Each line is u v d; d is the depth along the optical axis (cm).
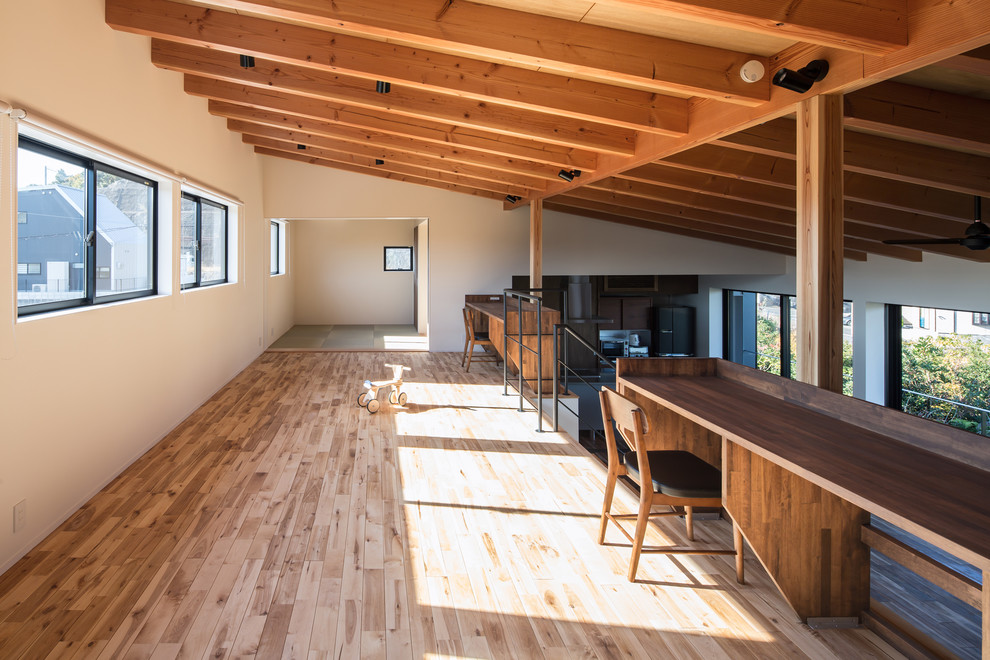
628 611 269
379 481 429
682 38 336
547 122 516
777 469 260
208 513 370
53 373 346
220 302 725
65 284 394
